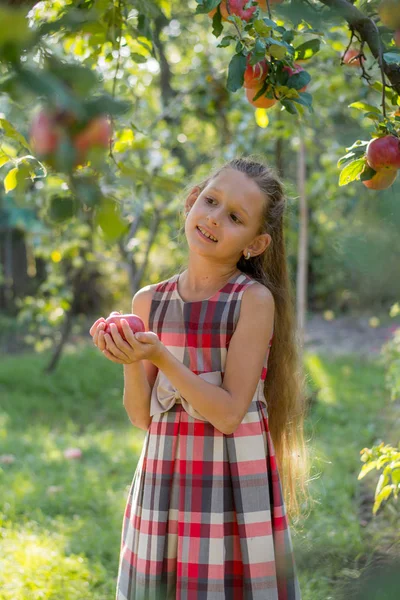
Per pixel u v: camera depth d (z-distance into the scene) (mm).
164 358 1554
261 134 4863
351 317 10344
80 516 3525
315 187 5336
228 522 1646
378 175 1647
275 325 1918
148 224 5664
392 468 1982
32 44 833
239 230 1701
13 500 3631
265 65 1640
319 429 5074
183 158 6867
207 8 1570
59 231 5789
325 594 2311
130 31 2125
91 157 844
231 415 1606
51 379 7488
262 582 1638
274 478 1735
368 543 2756
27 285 11266
